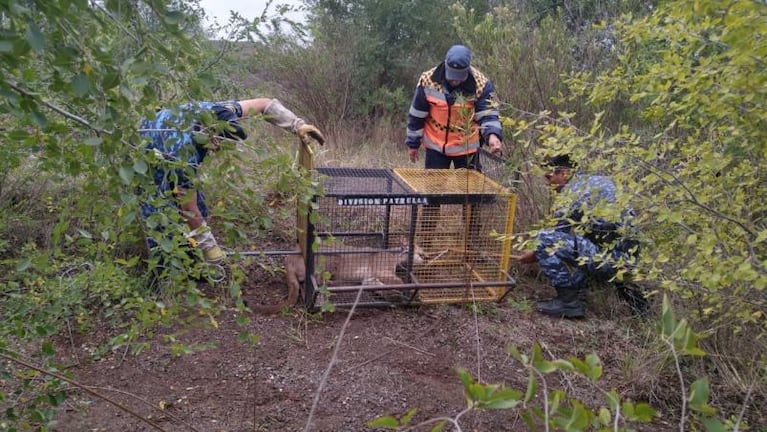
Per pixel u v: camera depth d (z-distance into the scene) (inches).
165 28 71.1
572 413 59.2
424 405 137.1
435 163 213.5
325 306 128.9
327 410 133.5
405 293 177.8
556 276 177.5
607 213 111.3
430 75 210.2
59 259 141.6
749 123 101.9
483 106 205.3
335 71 384.2
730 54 90.5
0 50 59.3
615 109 216.8
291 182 104.9
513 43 233.5
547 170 143.0
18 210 170.2
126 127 75.8
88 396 129.5
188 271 103.1
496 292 181.5
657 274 119.4
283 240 211.0
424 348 160.1
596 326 174.7
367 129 386.3
